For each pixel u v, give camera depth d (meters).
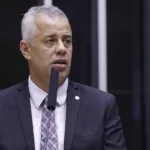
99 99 8.26
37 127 7.96
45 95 8.10
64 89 8.19
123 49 15.84
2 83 15.30
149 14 15.88
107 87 15.80
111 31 15.80
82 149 7.77
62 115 8.09
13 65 15.34
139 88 15.94
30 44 8.06
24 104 8.15
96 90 8.48
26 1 15.44
